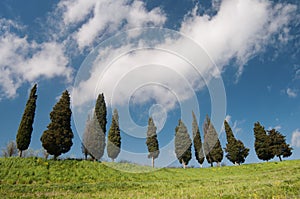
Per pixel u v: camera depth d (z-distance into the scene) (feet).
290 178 42.42
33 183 56.18
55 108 80.28
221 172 89.71
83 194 42.01
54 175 61.93
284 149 116.88
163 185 53.21
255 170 88.89
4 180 56.08
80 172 66.08
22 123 76.59
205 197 29.81
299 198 23.73
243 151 120.57
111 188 49.44
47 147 74.08
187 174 82.33
